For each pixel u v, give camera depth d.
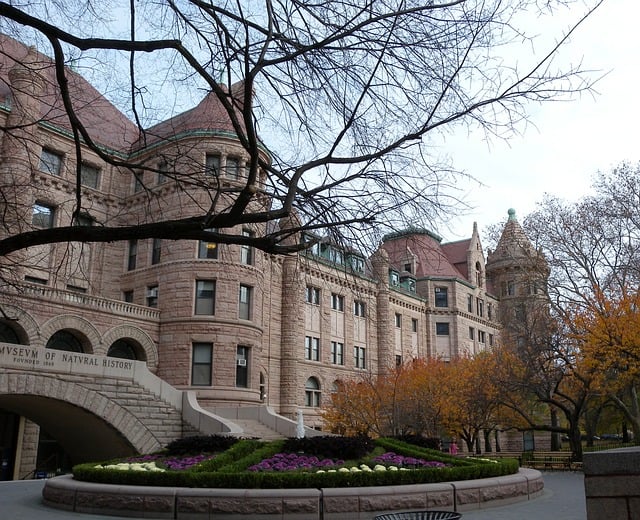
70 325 30.59
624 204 34.22
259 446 19.25
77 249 34.69
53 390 24.81
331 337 49.50
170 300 35.72
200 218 7.99
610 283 32.94
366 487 14.20
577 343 31.66
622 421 52.94
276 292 45.00
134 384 27.89
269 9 8.23
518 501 16.70
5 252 7.86
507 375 36.31
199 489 13.66
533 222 36.78
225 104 8.08
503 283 68.88
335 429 40.66
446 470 15.80
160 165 10.15
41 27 8.05
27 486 20.50
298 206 9.27
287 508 13.33
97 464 17.50
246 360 36.59
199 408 29.30
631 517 6.15
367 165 8.73
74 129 8.91
